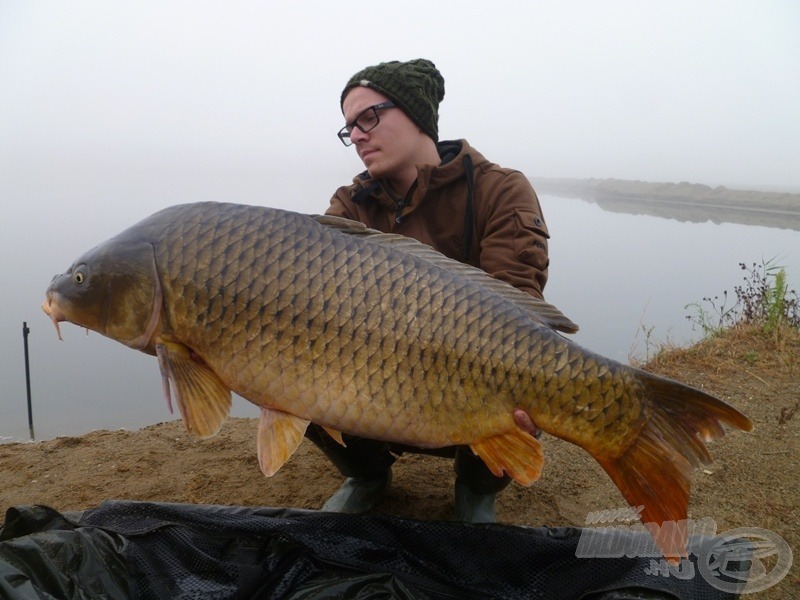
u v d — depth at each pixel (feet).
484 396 5.90
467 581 6.42
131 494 9.82
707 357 15.78
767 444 10.93
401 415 5.93
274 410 6.11
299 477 10.24
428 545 6.55
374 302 5.82
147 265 5.97
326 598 5.81
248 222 5.98
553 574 6.37
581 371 5.86
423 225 8.48
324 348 5.83
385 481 8.93
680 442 5.76
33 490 10.11
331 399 5.91
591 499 9.46
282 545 6.48
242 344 5.91
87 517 6.86
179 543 6.36
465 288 5.97
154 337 6.13
